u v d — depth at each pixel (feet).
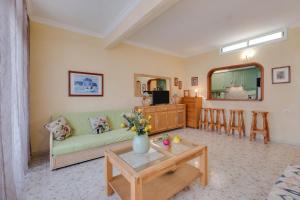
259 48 12.42
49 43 9.66
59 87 10.04
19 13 5.04
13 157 3.49
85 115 10.41
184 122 16.80
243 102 13.62
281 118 11.48
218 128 14.84
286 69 11.10
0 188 2.78
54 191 5.92
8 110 3.08
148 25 10.37
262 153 9.43
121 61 13.05
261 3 7.95
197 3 7.86
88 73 11.19
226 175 6.95
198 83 17.22
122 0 7.57
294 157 8.76
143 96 14.55
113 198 5.57
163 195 5.06
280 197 4.41
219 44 14.44
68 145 7.66
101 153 8.82
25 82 6.76
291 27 10.75
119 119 11.65
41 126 9.44
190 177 6.04
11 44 3.54
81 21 9.76
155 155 5.83
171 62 17.11
